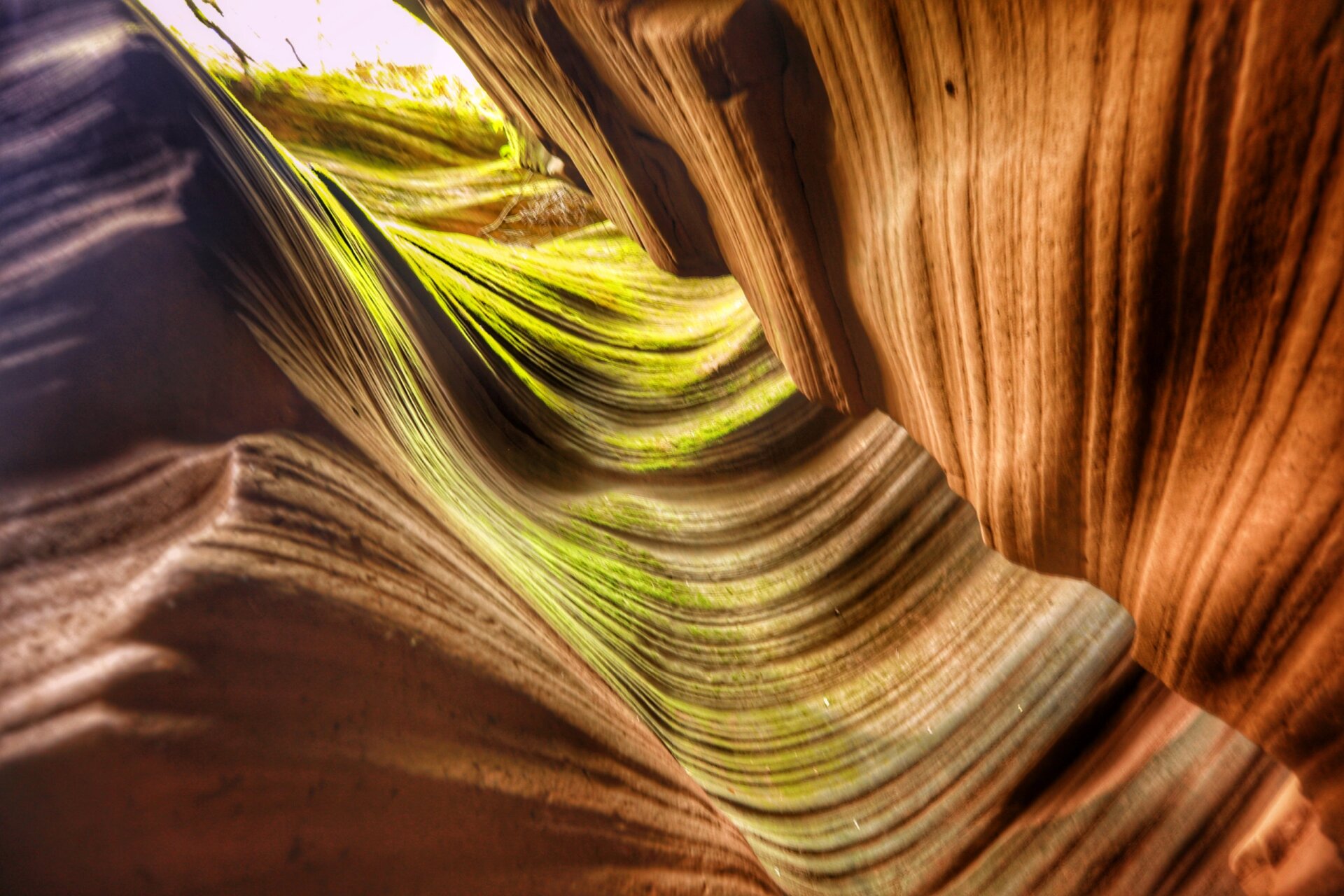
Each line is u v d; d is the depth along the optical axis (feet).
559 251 55.42
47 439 8.33
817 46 12.25
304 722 7.07
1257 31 5.85
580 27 17.90
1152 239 7.55
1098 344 8.93
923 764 16.90
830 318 17.29
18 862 5.35
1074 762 15.99
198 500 8.45
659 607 21.18
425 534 11.24
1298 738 9.02
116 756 5.83
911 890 15.05
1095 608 17.88
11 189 10.40
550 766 9.37
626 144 22.25
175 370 9.43
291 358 11.69
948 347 12.76
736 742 18.10
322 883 6.43
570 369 34.65
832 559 22.21
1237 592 8.57
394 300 23.35
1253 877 12.26
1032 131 8.67
